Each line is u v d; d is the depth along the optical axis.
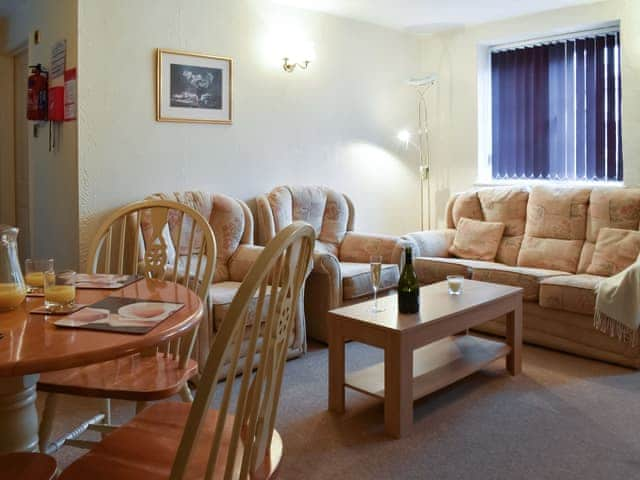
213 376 0.90
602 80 4.51
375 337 2.49
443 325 2.62
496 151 5.17
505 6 4.47
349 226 4.49
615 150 4.47
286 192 4.10
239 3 4.02
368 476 2.12
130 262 3.38
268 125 4.24
